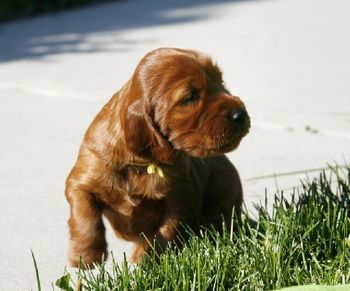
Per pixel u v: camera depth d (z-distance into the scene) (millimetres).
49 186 8734
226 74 13234
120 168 6164
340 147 9977
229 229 6820
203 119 5688
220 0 19734
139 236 6535
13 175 9086
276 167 9258
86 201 6246
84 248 6211
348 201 6969
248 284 5688
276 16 17781
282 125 10797
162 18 17641
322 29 16516
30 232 7512
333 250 6344
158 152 5914
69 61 14047
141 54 14445
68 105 11719
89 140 6285
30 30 16531
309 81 12828
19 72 13422
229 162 6957
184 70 5773
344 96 11984
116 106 6191
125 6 19078
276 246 6152
